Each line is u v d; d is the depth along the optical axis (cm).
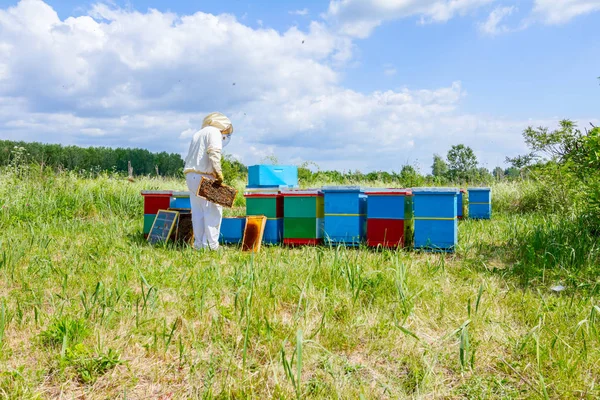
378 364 268
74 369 254
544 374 253
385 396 235
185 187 1339
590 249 475
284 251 559
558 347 273
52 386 242
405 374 257
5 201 853
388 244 570
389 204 570
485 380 248
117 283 390
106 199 1012
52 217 834
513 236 614
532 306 347
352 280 370
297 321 312
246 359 268
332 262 455
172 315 334
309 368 262
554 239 518
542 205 945
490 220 912
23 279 405
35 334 297
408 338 293
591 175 588
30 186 987
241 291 368
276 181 764
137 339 289
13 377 243
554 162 896
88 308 332
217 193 563
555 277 430
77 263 464
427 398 234
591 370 255
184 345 285
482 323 314
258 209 635
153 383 248
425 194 555
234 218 624
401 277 369
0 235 630
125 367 260
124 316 320
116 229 732
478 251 558
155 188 1228
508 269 464
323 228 634
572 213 648
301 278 409
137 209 989
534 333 282
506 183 1296
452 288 392
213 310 339
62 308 324
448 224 548
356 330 307
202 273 429
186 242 633
